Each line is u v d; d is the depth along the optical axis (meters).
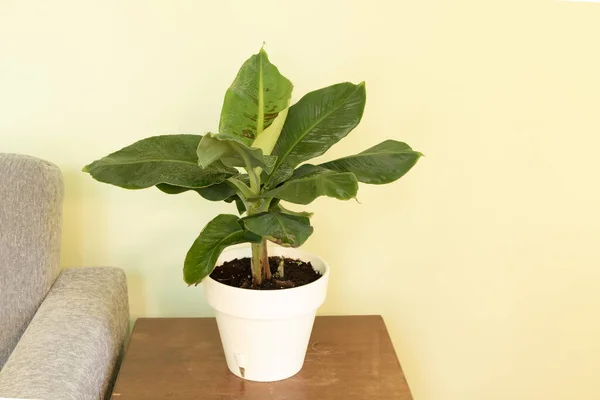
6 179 1.11
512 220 1.36
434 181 1.33
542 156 1.33
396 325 1.41
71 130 1.26
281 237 0.88
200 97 1.26
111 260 1.33
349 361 1.12
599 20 1.27
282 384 1.05
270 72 0.92
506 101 1.30
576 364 1.46
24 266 1.12
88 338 1.01
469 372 1.45
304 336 1.05
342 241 1.35
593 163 1.34
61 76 1.24
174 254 1.34
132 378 1.06
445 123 1.30
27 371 0.91
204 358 1.13
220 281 1.06
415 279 1.38
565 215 1.37
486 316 1.42
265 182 1.00
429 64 1.27
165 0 1.21
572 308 1.42
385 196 1.33
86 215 1.31
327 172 0.91
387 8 1.24
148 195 1.30
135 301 1.36
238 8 1.23
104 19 1.21
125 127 1.27
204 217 1.32
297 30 1.24
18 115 1.25
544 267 1.39
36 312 1.10
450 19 1.25
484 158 1.32
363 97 0.99
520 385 1.46
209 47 1.24
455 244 1.37
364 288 1.38
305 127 1.01
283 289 0.99
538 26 1.27
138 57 1.24
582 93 1.30
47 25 1.21
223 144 0.83
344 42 1.25
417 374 1.44
